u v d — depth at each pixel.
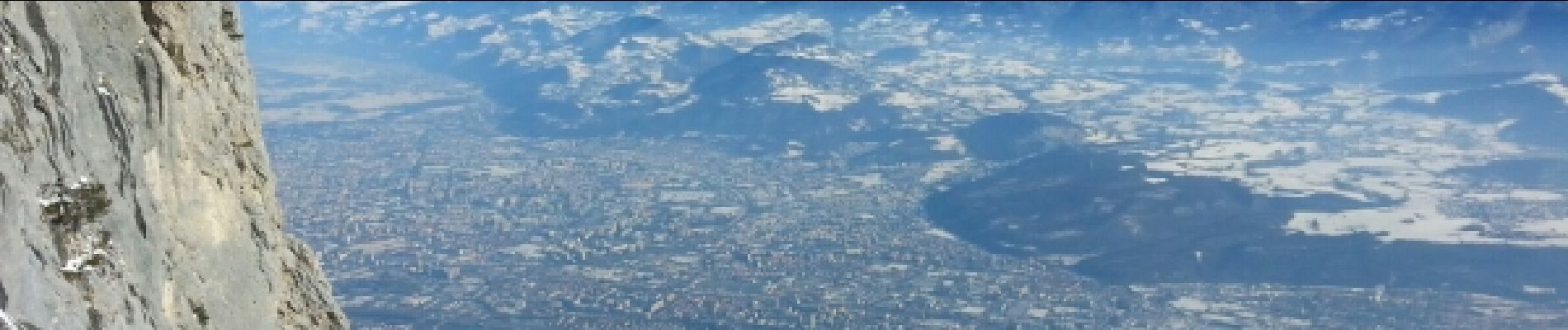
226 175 24.23
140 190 20.28
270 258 25.38
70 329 17.55
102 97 19.94
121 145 19.97
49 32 19.34
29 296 17.05
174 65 22.80
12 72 18.44
